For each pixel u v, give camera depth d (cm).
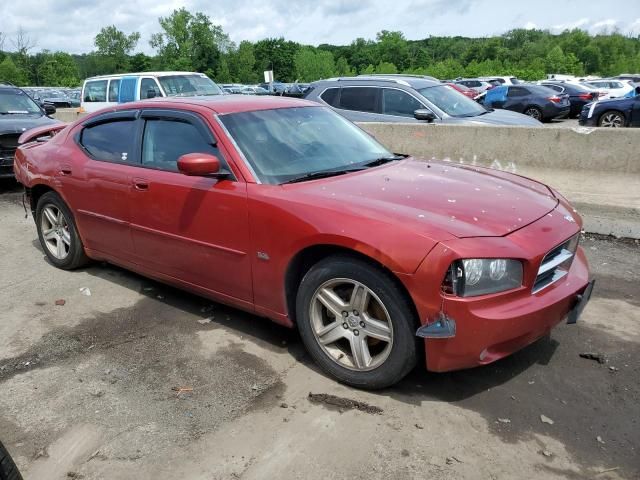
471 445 278
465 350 287
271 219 337
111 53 10306
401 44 11012
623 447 276
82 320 428
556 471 261
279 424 297
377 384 316
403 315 294
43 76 8138
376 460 268
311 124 431
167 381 341
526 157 695
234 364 358
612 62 9875
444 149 763
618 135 627
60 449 283
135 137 438
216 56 9769
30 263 564
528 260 291
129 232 440
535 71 6806
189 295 470
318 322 336
